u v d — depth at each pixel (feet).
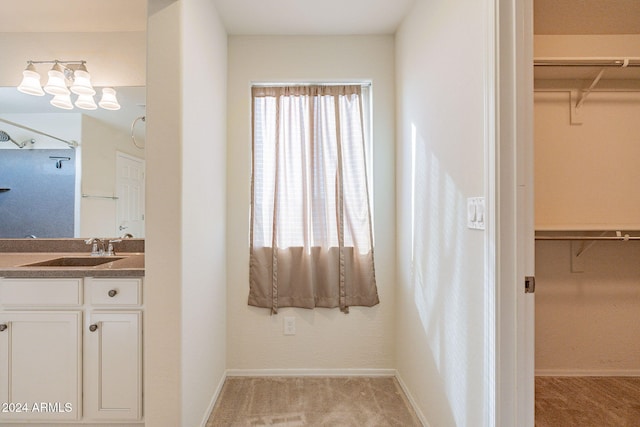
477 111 3.88
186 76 4.66
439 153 4.95
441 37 4.87
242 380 6.96
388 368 7.23
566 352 6.99
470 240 4.05
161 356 4.47
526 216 3.54
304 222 7.16
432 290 5.22
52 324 4.84
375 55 7.25
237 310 7.14
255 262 7.13
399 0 5.98
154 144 4.47
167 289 4.48
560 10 5.89
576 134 6.82
